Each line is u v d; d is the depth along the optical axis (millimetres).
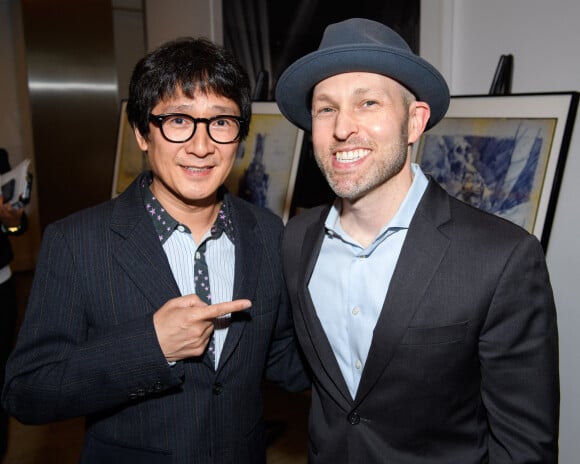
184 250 1153
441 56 1981
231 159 1121
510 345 996
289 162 2230
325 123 1066
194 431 1090
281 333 1337
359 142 1018
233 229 1212
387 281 1089
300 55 2561
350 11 2285
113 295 1077
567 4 1599
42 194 4629
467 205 1117
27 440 2576
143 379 1009
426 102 1122
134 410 1093
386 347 1030
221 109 1079
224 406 1129
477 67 1900
